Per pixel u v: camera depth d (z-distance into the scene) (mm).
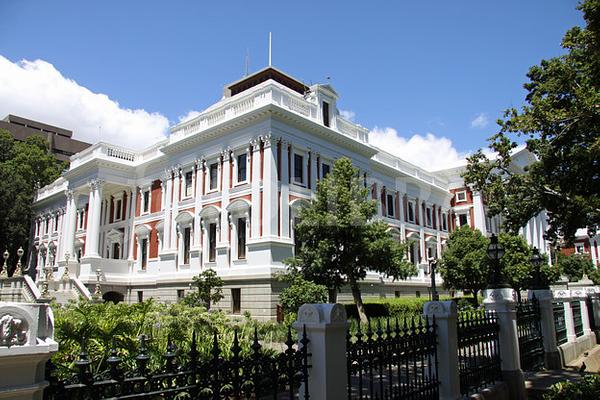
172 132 33969
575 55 15273
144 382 3645
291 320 18859
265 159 27141
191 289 28547
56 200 46375
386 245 22828
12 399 2740
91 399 3287
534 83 16469
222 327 12680
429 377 7250
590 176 15031
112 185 36938
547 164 16203
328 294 23906
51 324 3125
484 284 34812
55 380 3123
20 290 23766
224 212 28797
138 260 35062
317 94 31469
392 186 40625
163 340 9891
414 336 6805
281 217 26906
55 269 41469
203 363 3967
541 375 11203
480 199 49344
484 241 36312
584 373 11453
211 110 31609
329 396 4723
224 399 4109
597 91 13758
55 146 82812
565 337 14703
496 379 9359
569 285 29922
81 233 40031
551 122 14594
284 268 26047
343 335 5078
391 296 36844
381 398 5871
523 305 11898
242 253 27703
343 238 22719
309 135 29969
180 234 31578
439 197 48781
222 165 29828
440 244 47188
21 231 48500
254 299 25562
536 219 56594
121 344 8406
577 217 16203
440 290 44625
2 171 48531
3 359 2686
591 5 12609
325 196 23453
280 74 34000
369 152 34906
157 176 35375
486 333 9156
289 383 4625
